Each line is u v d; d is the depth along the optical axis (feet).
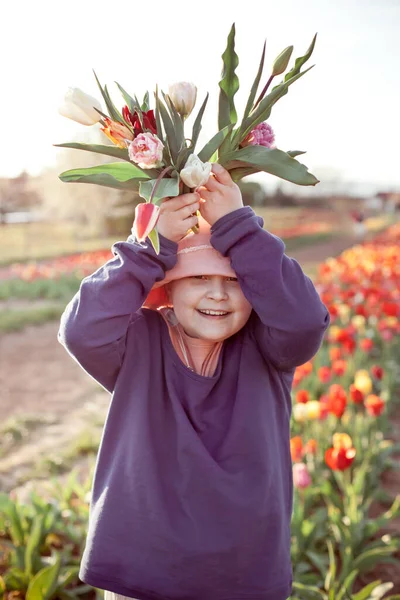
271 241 5.33
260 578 5.21
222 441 5.40
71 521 10.44
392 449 14.38
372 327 25.25
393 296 24.84
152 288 5.85
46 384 23.98
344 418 14.60
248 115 5.27
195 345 5.81
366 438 13.83
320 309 5.46
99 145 5.19
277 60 5.22
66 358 28.60
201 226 5.73
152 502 5.13
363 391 13.74
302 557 9.98
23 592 8.93
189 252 5.50
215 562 5.07
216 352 5.85
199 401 5.50
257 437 5.41
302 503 10.32
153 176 5.14
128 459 5.27
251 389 5.59
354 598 8.20
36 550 9.40
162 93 5.39
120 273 5.21
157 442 5.35
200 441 5.25
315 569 9.99
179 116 5.16
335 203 218.79
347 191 231.71
